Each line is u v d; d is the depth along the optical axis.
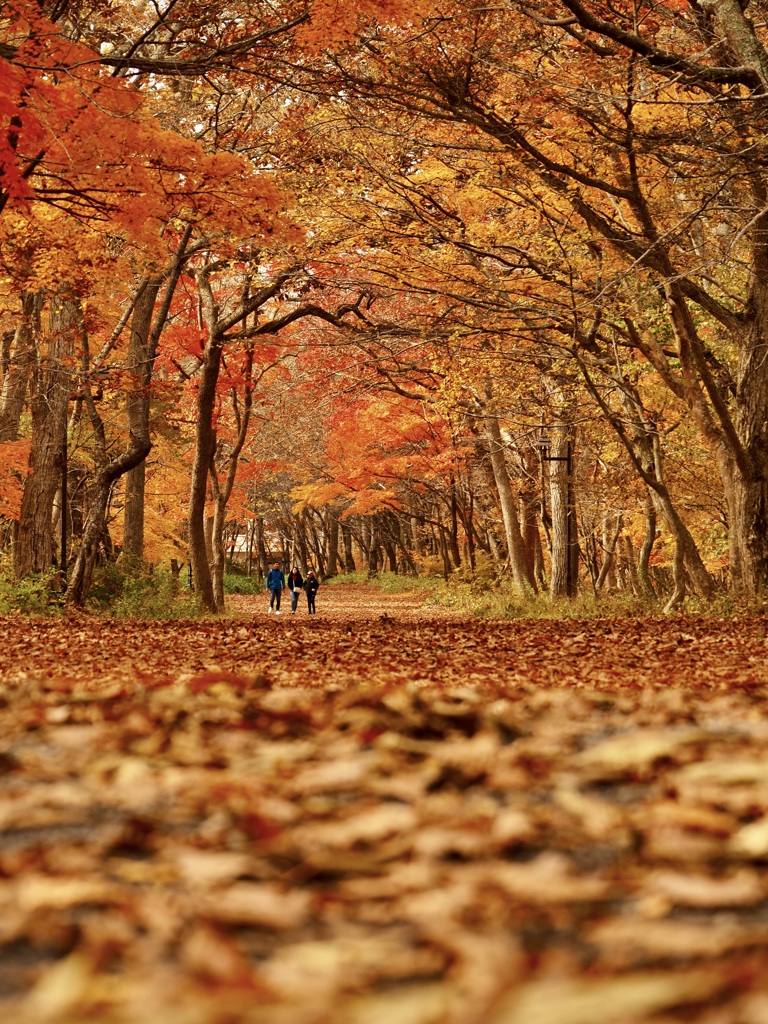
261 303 29.03
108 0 19.19
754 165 17.27
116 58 15.58
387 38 17.52
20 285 20.64
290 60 17.14
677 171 17.81
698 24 19.77
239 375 34.84
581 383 25.58
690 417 27.62
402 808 3.39
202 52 17.12
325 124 21.16
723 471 22.80
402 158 21.64
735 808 3.40
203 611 29.70
